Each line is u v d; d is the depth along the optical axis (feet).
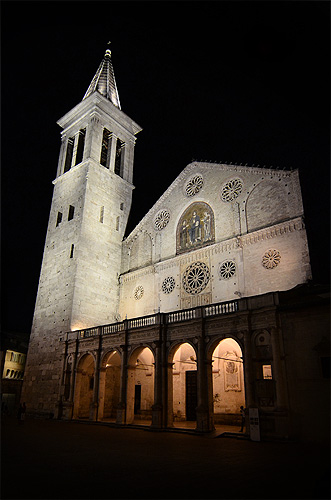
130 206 155.02
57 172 156.04
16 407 163.73
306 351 66.13
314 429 61.72
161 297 118.32
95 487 31.99
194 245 115.34
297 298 72.28
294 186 97.14
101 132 151.64
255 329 73.15
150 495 29.45
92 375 119.14
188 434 74.43
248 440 65.16
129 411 92.22
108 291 132.67
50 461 44.24
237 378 94.73
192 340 83.41
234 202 109.29
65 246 134.31
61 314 123.24
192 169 125.90
